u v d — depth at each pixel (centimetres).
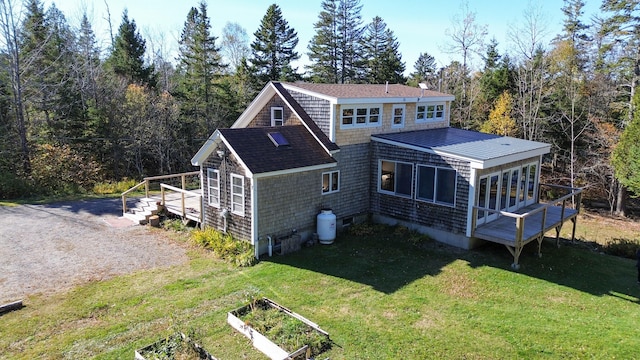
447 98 2098
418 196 1598
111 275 1202
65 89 2853
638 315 1044
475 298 1111
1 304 1013
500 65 3653
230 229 1466
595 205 2783
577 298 1134
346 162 1648
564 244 1656
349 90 1827
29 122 2689
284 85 1744
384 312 1021
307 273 1251
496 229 1448
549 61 3225
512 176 1638
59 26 3650
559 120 2875
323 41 4516
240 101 3619
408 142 1619
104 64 3775
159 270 1248
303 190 1492
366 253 1432
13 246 1419
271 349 820
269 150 1441
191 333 866
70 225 1666
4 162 2345
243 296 1084
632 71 2616
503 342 900
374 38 4688
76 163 2467
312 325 920
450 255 1419
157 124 3002
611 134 2605
